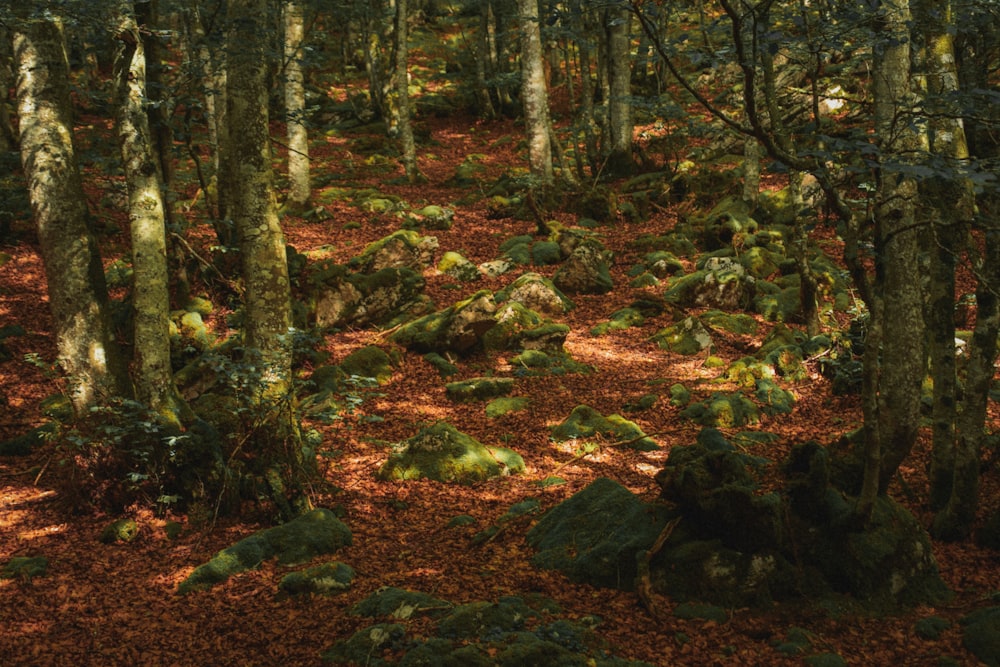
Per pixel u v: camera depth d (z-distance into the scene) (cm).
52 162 848
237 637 590
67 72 869
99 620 626
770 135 516
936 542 724
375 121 3531
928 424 969
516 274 1758
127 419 820
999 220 527
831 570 623
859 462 709
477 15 4631
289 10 2047
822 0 539
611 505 718
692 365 1322
